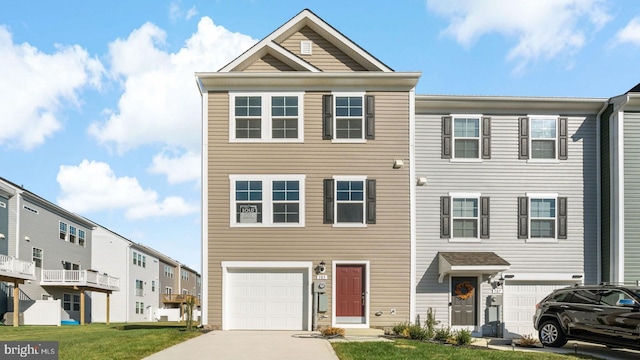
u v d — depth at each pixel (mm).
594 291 12859
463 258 16797
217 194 16359
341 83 16703
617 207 16953
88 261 38500
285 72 16609
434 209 17484
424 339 13484
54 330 19219
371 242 16328
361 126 16719
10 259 24125
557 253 17531
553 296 13664
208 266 16125
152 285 49406
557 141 17891
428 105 17672
